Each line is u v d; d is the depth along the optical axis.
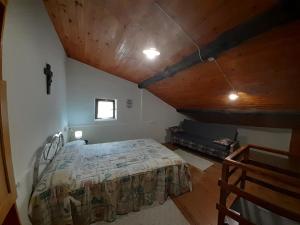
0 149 0.63
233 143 3.22
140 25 1.60
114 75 3.94
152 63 2.58
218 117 4.20
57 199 1.43
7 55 0.97
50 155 1.89
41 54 1.59
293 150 3.07
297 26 1.13
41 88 1.60
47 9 1.75
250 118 3.40
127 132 4.27
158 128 4.77
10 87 1.01
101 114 3.94
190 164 3.21
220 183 1.38
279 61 1.55
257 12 1.16
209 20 1.35
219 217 1.41
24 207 1.19
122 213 1.78
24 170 1.21
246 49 1.56
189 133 4.50
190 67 2.31
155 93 4.44
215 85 2.56
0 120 0.62
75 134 3.44
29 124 1.30
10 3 0.99
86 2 1.42
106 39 2.09
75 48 2.84
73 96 3.50
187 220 1.71
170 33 1.64
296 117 2.54
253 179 1.71
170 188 2.12
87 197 1.58
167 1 1.22
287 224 1.58
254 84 2.10
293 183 0.97
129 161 2.12
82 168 1.89
